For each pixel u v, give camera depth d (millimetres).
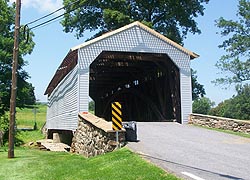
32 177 8242
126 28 18281
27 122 48344
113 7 31703
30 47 32562
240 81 33438
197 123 17875
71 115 18250
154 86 23609
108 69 24062
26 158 12023
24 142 23812
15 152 14555
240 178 6395
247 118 56375
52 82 25078
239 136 13539
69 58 18312
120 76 27375
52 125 26500
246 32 33938
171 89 20047
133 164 7906
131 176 6891
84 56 17391
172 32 32750
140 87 26578
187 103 18938
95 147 12156
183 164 7676
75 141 16641
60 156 12633
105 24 32875
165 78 21266
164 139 11977
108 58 18797
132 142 11047
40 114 59844
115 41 18094
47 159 11430
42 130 34625
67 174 8211
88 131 13656
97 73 25453
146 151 9414
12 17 33125
